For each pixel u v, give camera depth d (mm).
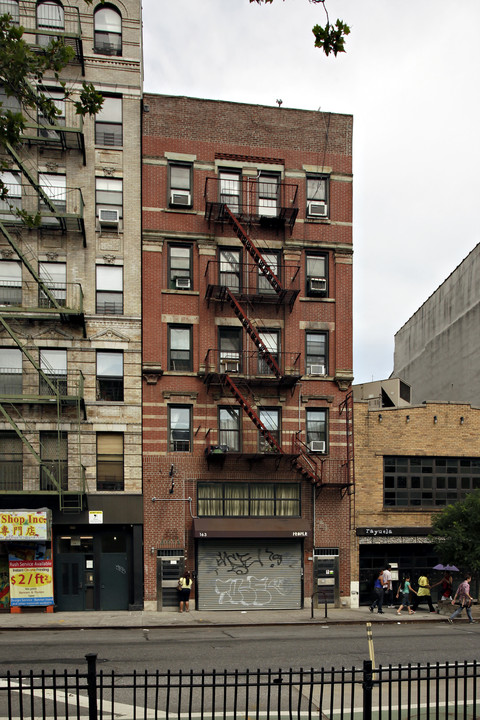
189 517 27031
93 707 7695
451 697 12070
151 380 27438
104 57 28578
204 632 20172
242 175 29484
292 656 15031
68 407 26812
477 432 30281
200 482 27438
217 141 29375
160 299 28094
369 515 28625
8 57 11578
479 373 37688
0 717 10422
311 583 27500
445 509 26844
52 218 27734
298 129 30266
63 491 25172
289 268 29453
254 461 27859
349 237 30188
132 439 27062
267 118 30016
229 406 28250
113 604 26219
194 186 28922
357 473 28844
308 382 29031
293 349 29078
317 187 30281
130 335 27672
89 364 27266
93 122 28391
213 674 8102
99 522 26109
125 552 26594
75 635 19250
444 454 29766
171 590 26359
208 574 26625
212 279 28656
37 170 27734
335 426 28969
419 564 28812
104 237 28047
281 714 10750
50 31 27234
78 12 27344
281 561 27297
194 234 28656
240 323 28734
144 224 28281
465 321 39719
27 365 26953
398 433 29516
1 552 25406
